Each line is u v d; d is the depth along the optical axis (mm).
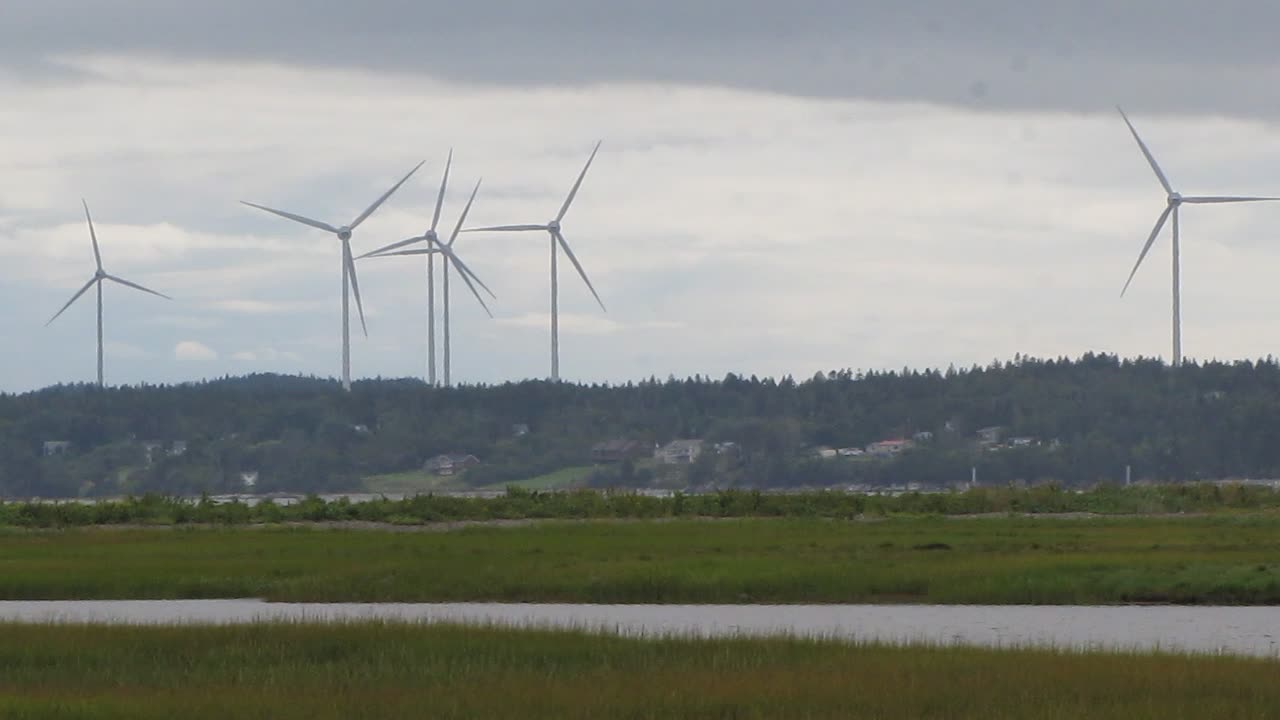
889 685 135500
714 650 153625
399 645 154875
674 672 142250
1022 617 193500
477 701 130125
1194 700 130375
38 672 144750
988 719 124688
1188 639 175625
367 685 137625
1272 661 147500
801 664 145750
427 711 127062
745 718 126312
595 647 154250
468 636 159500
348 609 199875
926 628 184000
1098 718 124750
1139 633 180375
